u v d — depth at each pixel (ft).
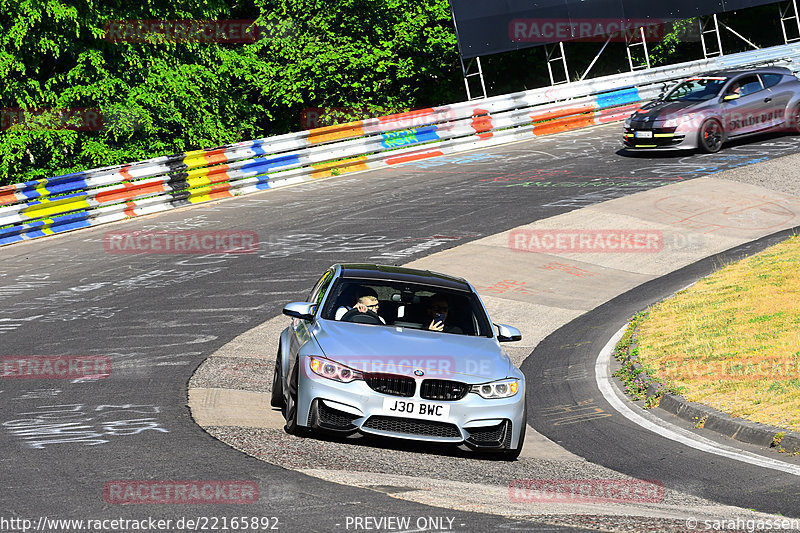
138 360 69.26
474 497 39.96
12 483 38.34
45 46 164.96
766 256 101.14
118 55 179.11
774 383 61.87
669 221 121.29
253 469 41.91
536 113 187.01
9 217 120.57
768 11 297.94
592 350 78.74
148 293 93.15
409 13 230.68
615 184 140.05
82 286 96.37
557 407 64.13
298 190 149.38
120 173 132.98
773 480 46.68
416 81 246.27
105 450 44.73
